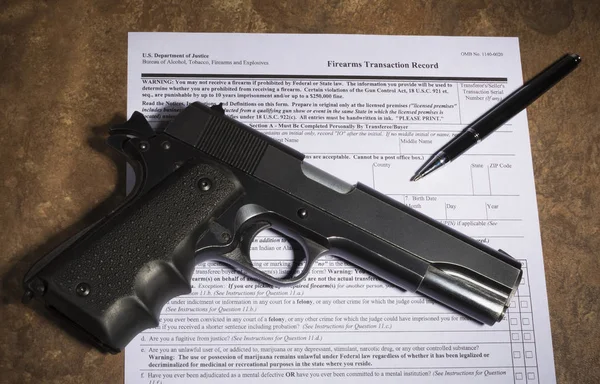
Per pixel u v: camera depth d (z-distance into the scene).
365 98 0.34
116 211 0.26
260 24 0.34
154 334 0.30
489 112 0.33
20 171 0.32
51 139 0.32
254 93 0.33
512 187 0.33
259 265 0.31
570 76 0.35
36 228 0.31
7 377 0.29
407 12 0.35
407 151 0.33
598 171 0.34
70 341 0.30
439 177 0.33
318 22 0.34
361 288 0.31
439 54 0.34
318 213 0.28
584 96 0.35
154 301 0.26
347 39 0.34
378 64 0.34
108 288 0.25
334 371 0.30
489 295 0.28
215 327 0.30
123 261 0.25
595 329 0.32
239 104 0.33
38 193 0.31
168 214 0.26
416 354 0.31
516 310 0.32
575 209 0.33
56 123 0.32
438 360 0.31
